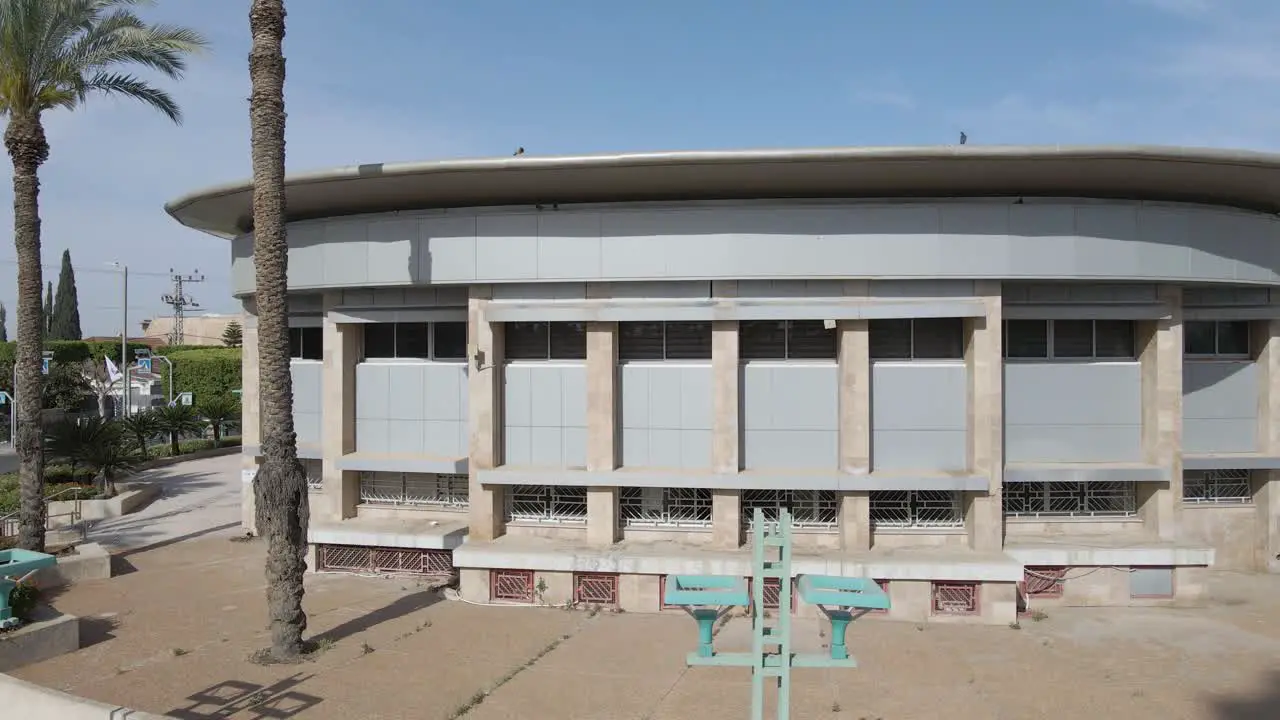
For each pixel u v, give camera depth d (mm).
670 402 16938
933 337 16766
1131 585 16562
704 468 16797
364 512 19531
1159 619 15664
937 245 15859
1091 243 15898
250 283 20297
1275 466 17891
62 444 26328
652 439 17000
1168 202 17000
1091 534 17594
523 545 17047
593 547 16859
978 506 16250
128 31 19859
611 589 16391
